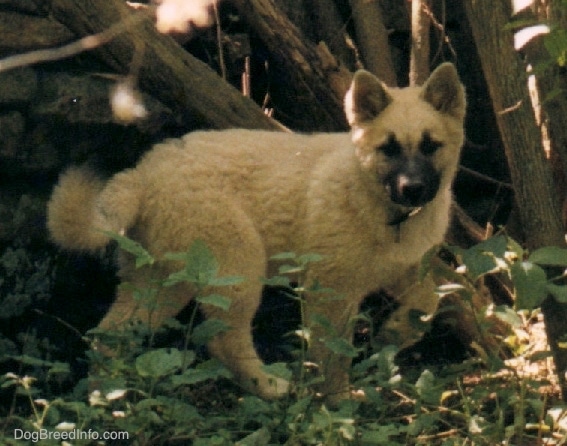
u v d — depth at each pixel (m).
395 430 5.39
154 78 7.68
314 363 6.72
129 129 7.95
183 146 7.17
